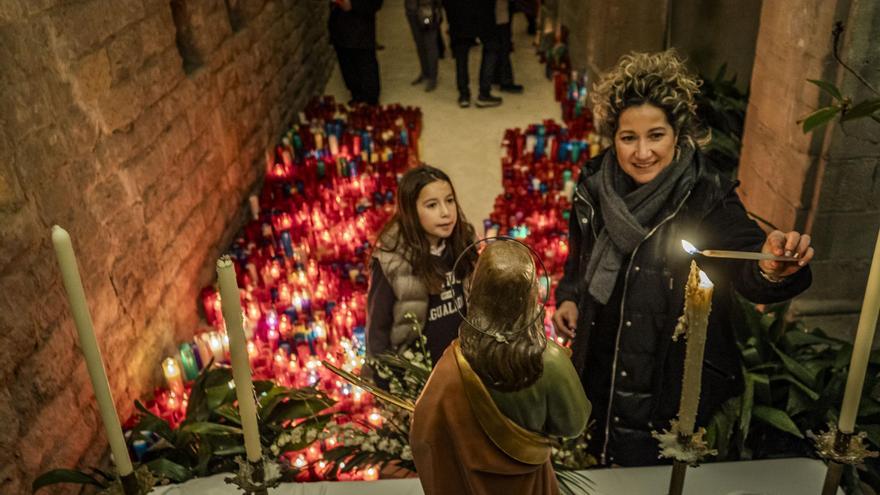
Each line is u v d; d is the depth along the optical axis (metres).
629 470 2.03
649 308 2.26
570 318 2.67
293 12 7.56
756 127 4.23
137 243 3.74
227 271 1.27
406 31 11.55
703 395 2.42
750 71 6.48
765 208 4.17
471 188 6.41
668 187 2.13
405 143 6.75
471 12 7.67
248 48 5.90
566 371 1.41
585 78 7.70
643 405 2.44
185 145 4.47
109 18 3.54
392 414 2.27
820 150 3.61
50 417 2.85
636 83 2.03
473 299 1.34
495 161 6.91
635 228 2.16
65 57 3.15
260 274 4.82
